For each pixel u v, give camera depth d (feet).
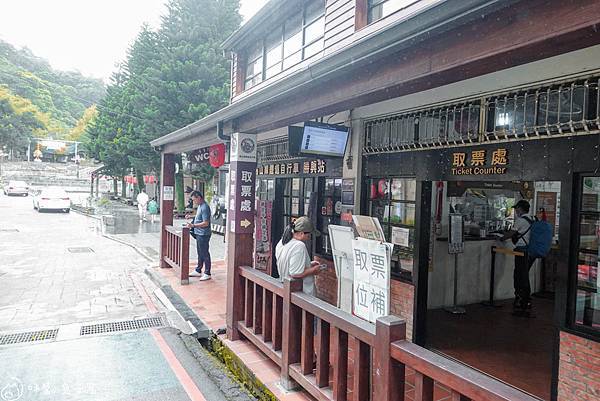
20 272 27.61
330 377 11.87
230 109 14.55
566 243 9.89
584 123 9.42
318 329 10.21
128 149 75.25
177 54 62.90
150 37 73.15
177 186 73.10
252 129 14.33
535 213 24.52
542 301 21.45
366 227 10.02
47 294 22.02
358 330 8.68
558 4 5.66
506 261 21.56
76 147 195.72
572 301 9.87
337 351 9.51
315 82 10.04
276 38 27.17
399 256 15.43
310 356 10.83
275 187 24.89
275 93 11.57
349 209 16.62
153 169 72.95
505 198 24.40
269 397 11.33
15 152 207.41
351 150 16.56
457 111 12.62
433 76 7.66
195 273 25.16
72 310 19.19
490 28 6.51
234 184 15.14
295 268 12.34
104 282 24.98
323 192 20.39
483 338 15.49
